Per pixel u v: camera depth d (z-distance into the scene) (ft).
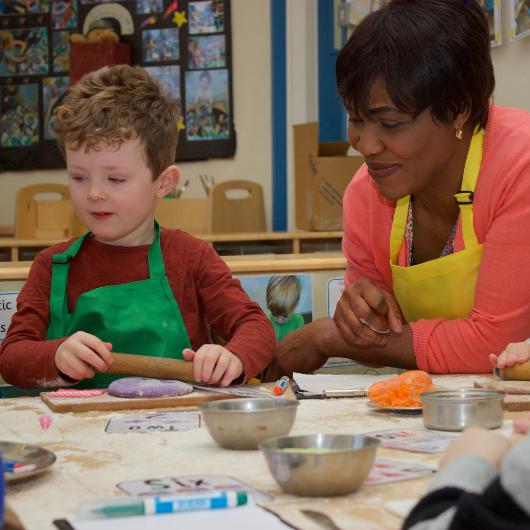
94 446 2.80
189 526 1.86
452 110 4.36
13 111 19.04
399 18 4.28
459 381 4.33
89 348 4.23
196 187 18.45
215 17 18.19
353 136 4.48
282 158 17.74
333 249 13.60
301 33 17.15
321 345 5.11
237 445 2.69
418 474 2.29
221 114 18.22
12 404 3.84
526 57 10.18
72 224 15.39
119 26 18.52
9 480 2.25
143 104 5.07
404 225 5.27
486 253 4.81
